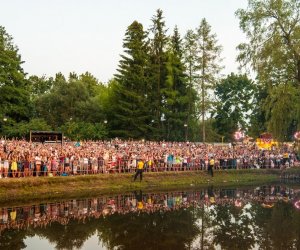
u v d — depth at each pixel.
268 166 58.97
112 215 28.78
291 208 33.50
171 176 48.44
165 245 21.42
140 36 74.62
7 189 33.66
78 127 72.31
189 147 57.59
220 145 70.56
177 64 78.12
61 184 37.78
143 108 72.12
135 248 20.66
